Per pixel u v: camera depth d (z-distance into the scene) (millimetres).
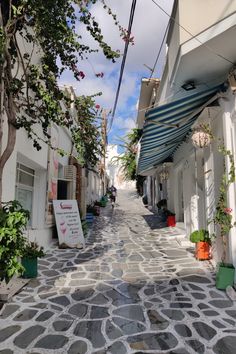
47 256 8297
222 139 6059
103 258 8047
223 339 3646
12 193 6340
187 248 9109
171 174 15109
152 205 24453
